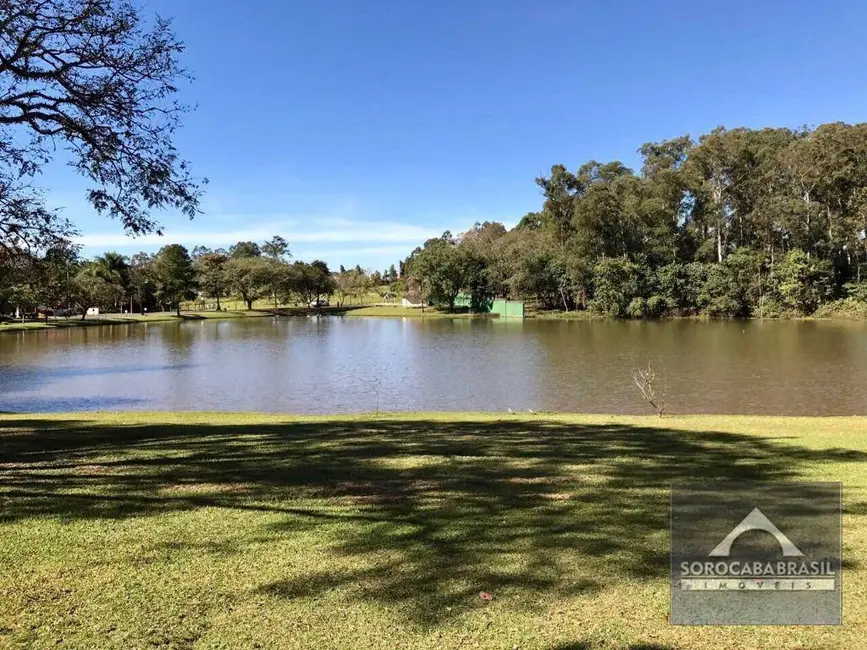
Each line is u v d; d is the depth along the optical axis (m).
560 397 19.64
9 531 4.74
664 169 71.12
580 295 72.69
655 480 6.11
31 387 23.52
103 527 4.82
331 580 3.80
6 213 9.28
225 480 6.25
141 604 3.52
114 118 8.93
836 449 7.89
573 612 3.37
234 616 3.38
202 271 90.62
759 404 17.98
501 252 80.88
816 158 58.25
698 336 40.69
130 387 23.38
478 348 35.78
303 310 91.06
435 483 6.04
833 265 58.81
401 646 3.05
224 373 27.00
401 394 20.98
